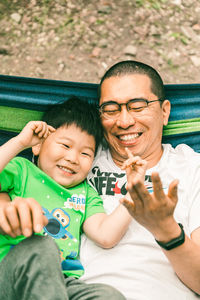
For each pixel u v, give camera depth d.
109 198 1.93
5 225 1.22
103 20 5.36
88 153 1.93
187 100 2.40
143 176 1.39
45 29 5.19
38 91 2.37
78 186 1.94
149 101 1.95
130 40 5.13
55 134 1.91
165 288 1.60
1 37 5.05
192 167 1.91
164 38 5.24
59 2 5.55
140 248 1.72
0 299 1.25
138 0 5.66
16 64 4.73
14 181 1.77
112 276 1.65
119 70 2.00
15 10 5.40
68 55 4.89
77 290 1.48
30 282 1.18
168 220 1.29
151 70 2.08
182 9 5.70
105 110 1.98
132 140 1.95
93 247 1.79
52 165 1.87
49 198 1.81
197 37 5.34
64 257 1.68
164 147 2.11
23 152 2.25
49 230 1.73
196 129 2.40
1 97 2.35
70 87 2.38
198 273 1.48
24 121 2.35
